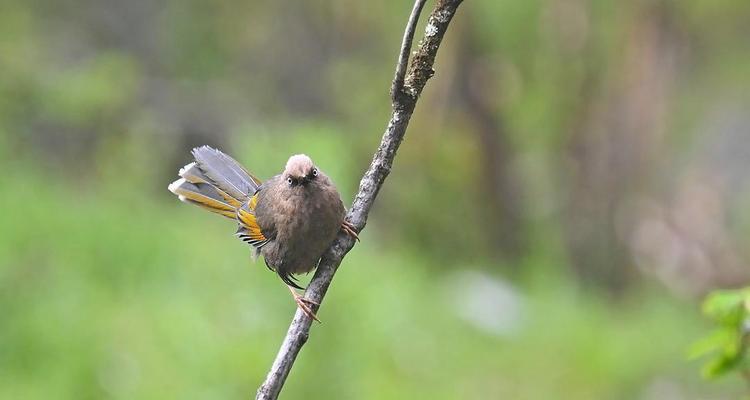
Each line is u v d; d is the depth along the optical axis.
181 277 12.77
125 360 10.92
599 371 13.67
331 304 9.84
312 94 19.02
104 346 11.23
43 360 11.23
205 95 18.83
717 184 20.09
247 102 18.86
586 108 17.56
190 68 19.17
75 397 10.62
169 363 10.72
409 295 14.02
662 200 18.97
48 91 17.28
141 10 19.27
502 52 17.39
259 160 9.91
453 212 17.84
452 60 17.31
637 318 16.34
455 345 13.43
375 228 17.16
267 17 19.19
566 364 13.70
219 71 19.25
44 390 10.68
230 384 9.76
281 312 9.99
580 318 15.30
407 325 13.00
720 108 20.31
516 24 17.23
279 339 9.87
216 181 6.58
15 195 14.64
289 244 5.81
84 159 17.80
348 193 10.73
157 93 18.64
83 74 17.38
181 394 9.96
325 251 5.37
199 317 10.92
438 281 16.08
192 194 6.58
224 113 18.67
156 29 19.28
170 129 18.28
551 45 17.34
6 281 12.32
